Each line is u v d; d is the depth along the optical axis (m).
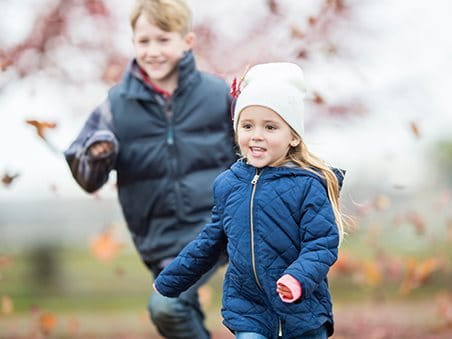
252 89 4.70
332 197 4.71
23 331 12.02
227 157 6.50
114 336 11.95
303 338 4.71
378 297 14.02
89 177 6.29
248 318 4.76
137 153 6.41
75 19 9.50
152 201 6.45
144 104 6.39
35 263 18.03
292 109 4.71
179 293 5.10
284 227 4.63
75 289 17.56
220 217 4.90
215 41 9.62
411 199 12.91
